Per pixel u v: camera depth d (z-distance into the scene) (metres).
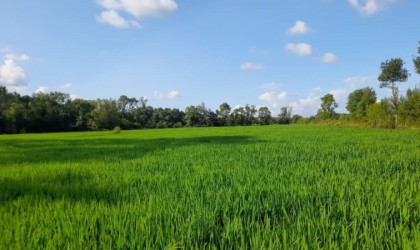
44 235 3.26
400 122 41.62
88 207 4.25
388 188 5.11
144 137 31.31
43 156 11.97
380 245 2.86
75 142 23.95
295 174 6.59
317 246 2.81
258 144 16.11
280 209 4.14
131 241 3.03
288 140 19.19
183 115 137.25
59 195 5.09
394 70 49.78
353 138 20.34
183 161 9.43
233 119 129.12
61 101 97.12
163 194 5.00
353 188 5.19
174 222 3.59
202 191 5.03
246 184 5.54
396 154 10.23
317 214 3.87
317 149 12.62
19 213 4.20
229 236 3.13
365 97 69.25
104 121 98.19
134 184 6.02
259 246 2.90
